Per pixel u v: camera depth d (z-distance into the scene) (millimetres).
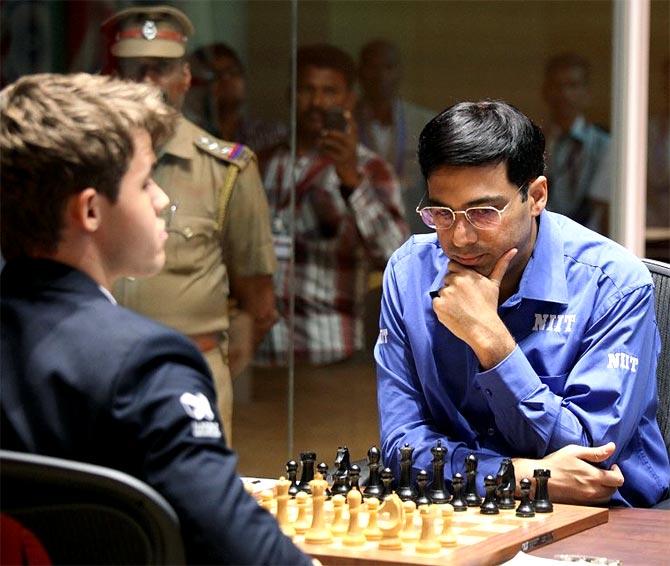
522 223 2080
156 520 1142
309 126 3385
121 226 1348
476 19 3523
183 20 3182
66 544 1165
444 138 2023
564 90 3578
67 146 1297
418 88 3506
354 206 3443
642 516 1969
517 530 1766
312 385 3426
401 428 2236
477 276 2098
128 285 3076
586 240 2234
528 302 2178
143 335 1251
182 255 3111
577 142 3611
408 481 2029
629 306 2162
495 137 2018
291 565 1255
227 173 3182
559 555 1693
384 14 3461
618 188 3658
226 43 3262
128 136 1333
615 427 2086
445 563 1566
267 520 1250
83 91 1334
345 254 3445
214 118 3230
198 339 3170
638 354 2152
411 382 2291
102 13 3139
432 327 2252
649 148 3664
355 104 3438
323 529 1712
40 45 3139
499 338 2084
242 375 3326
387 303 2338
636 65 3604
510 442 2121
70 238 1336
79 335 1264
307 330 3408
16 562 1162
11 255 1361
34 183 1308
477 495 1980
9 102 1331
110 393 1218
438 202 2055
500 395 2076
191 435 1211
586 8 3562
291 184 3367
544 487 1922
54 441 1232
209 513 1192
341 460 2143
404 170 3490
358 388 3467
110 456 1225
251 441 3373
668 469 2295
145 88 1392
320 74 3391
